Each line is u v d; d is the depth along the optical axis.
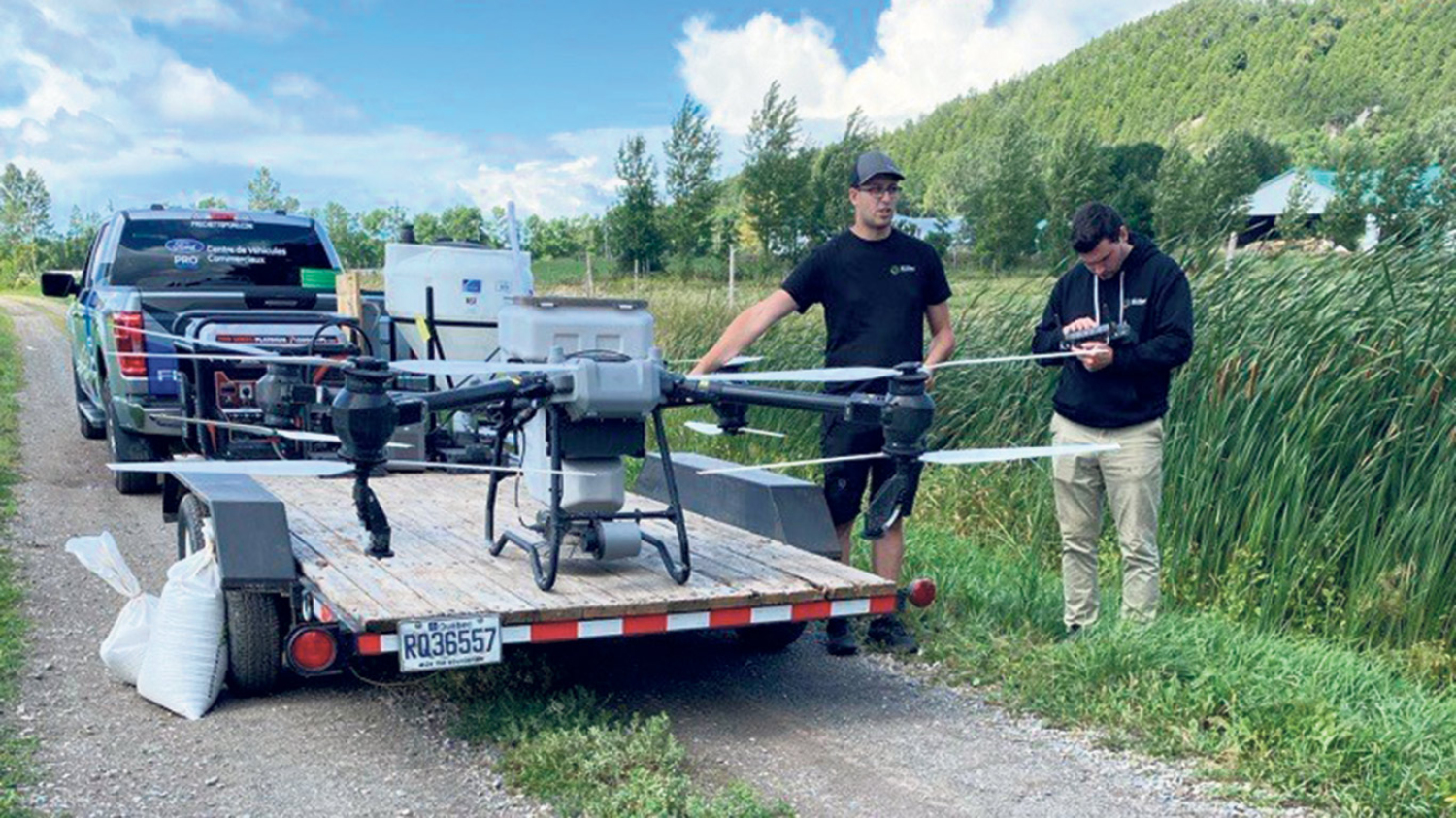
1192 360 5.87
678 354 11.16
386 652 3.55
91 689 4.36
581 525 4.23
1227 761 3.77
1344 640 4.82
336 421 3.68
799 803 3.48
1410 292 5.56
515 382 3.88
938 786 3.63
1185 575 5.45
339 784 3.57
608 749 3.66
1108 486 4.77
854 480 5.14
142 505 7.94
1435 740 3.71
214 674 4.18
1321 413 5.20
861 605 4.23
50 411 12.70
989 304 8.01
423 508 5.37
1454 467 4.88
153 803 3.41
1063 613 5.19
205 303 7.79
